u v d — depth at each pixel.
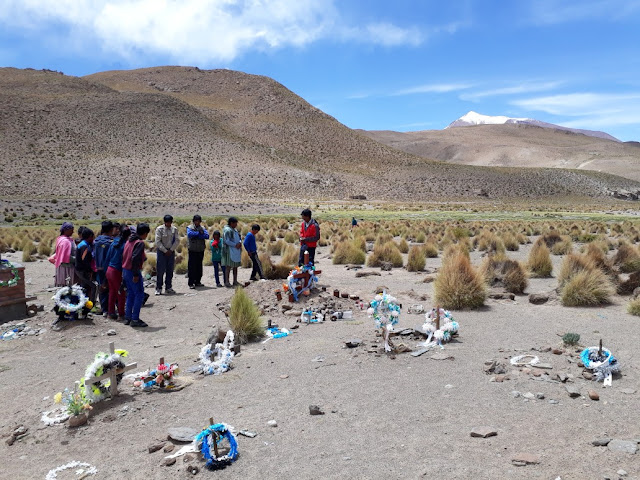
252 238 14.56
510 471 4.45
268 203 83.06
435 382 6.62
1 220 47.47
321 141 180.88
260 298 12.02
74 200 67.19
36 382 7.36
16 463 5.14
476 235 29.92
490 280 13.28
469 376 6.79
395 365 7.33
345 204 95.12
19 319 10.98
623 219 53.72
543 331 8.95
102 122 130.50
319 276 16.05
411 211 73.50
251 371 7.38
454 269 11.35
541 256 16.19
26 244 22.70
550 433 5.13
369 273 16.20
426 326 8.62
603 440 4.88
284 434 5.35
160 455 5.10
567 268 12.36
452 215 61.09
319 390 6.50
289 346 8.58
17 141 109.69
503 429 5.25
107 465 4.97
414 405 5.92
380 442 5.08
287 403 6.15
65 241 11.41
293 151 166.00
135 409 6.18
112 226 11.48
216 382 7.01
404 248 23.16
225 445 5.13
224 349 7.93
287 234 27.97
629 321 9.62
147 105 146.12
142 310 11.79
